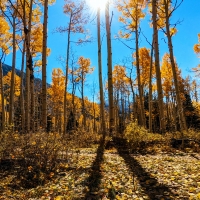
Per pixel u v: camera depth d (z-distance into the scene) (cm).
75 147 800
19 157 550
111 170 493
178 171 455
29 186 423
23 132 710
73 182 416
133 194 342
